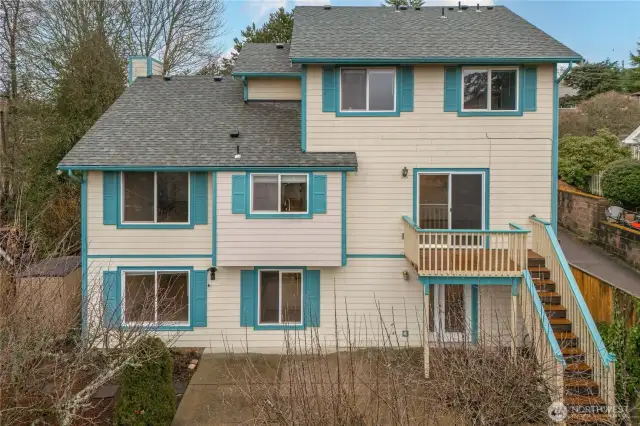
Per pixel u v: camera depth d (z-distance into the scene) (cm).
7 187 1898
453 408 699
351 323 1234
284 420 565
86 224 1222
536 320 972
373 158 1236
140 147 1230
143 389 797
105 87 2239
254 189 1191
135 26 2628
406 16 1498
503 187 1230
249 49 1575
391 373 636
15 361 685
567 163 2155
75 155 1196
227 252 1180
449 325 1193
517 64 1216
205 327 1235
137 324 874
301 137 1252
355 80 1241
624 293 992
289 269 1234
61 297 905
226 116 1368
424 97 1230
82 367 752
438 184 1242
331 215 1183
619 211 1580
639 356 836
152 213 1234
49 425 742
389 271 1239
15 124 2112
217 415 899
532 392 727
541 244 1160
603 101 2823
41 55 2292
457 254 1163
